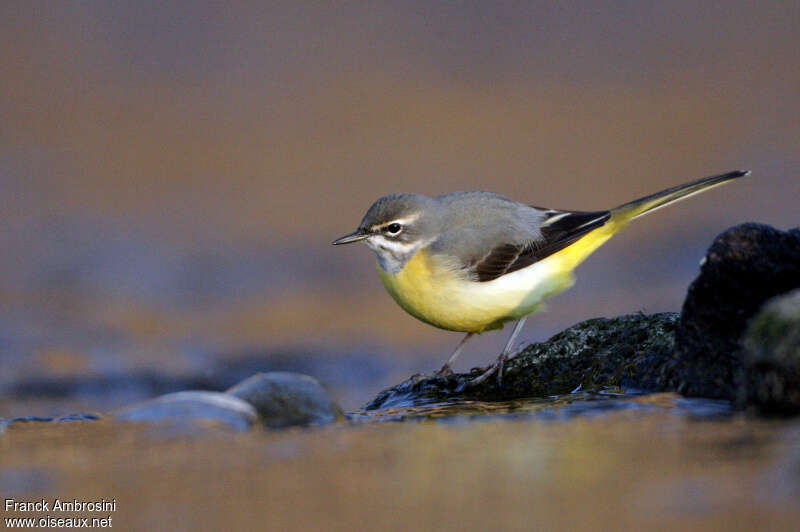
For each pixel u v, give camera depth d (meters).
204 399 9.10
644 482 6.41
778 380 7.55
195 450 8.06
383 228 11.28
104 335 17.70
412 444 7.93
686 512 5.81
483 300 11.09
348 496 6.69
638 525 5.69
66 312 18.95
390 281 11.45
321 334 17.72
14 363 16.03
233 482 7.16
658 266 20.77
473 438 7.99
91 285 20.44
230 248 22.09
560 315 18.52
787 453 6.69
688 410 8.38
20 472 7.65
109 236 22.44
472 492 6.58
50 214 23.34
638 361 9.91
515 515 6.08
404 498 6.56
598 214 11.77
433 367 16.19
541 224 11.55
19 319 18.44
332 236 22.50
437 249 11.14
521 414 8.97
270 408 9.08
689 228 22.27
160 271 20.98
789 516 5.60
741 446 6.98
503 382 10.59
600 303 18.98
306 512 6.46
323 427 8.82
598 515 5.93
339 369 16.22
